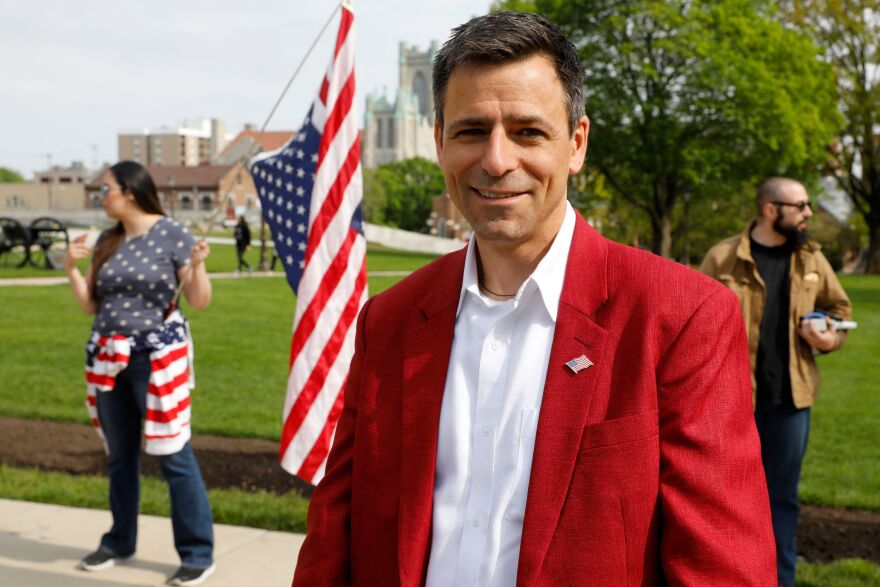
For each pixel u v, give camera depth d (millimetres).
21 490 5199
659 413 1388
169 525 4723
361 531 1583
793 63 33125
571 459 1377
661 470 1377
